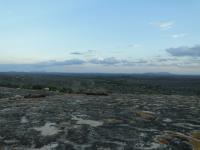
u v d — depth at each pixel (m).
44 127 9.66
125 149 7.40
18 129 9.38
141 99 17.42
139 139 8.20
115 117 11.14
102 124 10.03
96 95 21.33
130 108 13.44
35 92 26.64
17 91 27.59
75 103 15.48
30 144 7.85
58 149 7.44
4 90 28.59
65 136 8.53
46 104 15.28
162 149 7.39
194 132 8.96
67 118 11.05
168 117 11.19
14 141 8.12
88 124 10.02
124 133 8.82
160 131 9.06
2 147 7.64
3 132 9.04
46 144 7.84
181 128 9.46
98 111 12.62
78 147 7.55
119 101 16.16
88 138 8.31
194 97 18.86
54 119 10.89
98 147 7.55
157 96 19.77
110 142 7.93
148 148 7.46
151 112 12.28
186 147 7.57
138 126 9.73
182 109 13.13
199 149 7.41
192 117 11.23
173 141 8.03
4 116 11.70
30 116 11.60
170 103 15.21
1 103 16.47
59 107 13.96
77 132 8.94
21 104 15.55
